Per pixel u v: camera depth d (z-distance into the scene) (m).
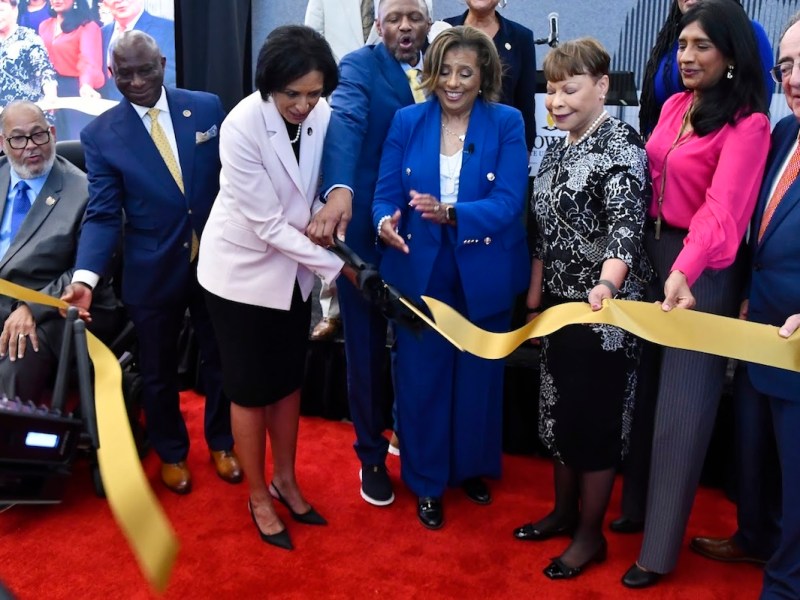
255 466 2.18
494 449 2.47
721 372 1.93
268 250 1.96
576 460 1.99
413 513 2.40
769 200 1.79
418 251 2.19
